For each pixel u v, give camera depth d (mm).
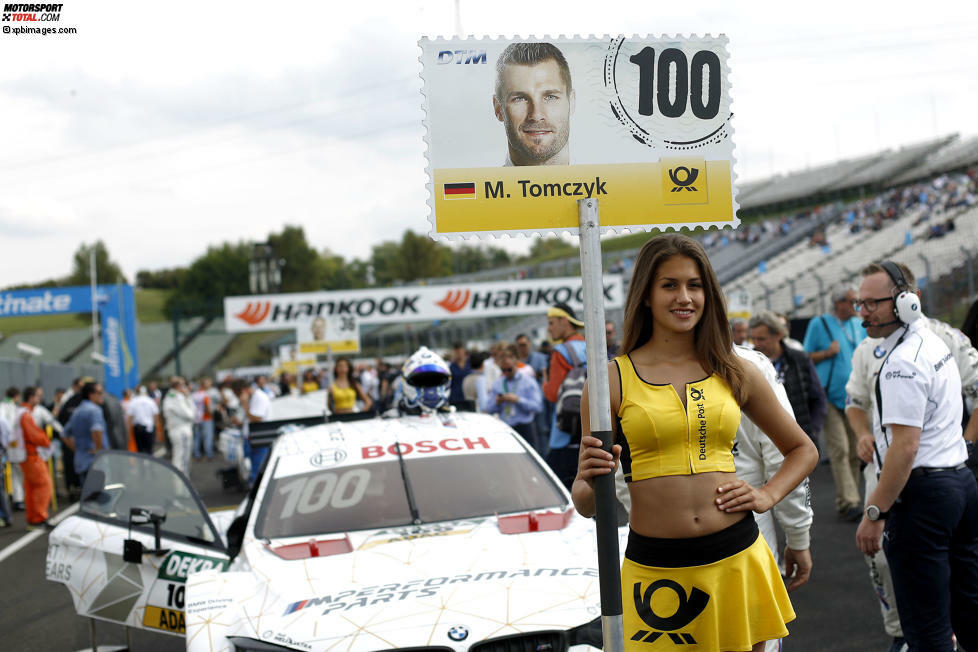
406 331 36438
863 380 4484
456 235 2527
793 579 3604
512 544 3949
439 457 4797
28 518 11867
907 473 3461
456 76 2555
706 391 2508
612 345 9047
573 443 6641
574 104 2596
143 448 16344
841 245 42812
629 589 2523
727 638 2447
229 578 3791
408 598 3398
